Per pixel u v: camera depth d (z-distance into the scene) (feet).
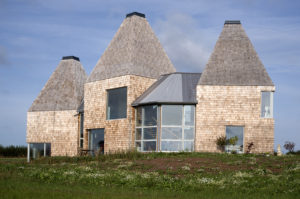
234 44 90.17
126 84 93.35
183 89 90.68
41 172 57.26
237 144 86.22
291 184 50.34
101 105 99.71
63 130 111.86
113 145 95.20
